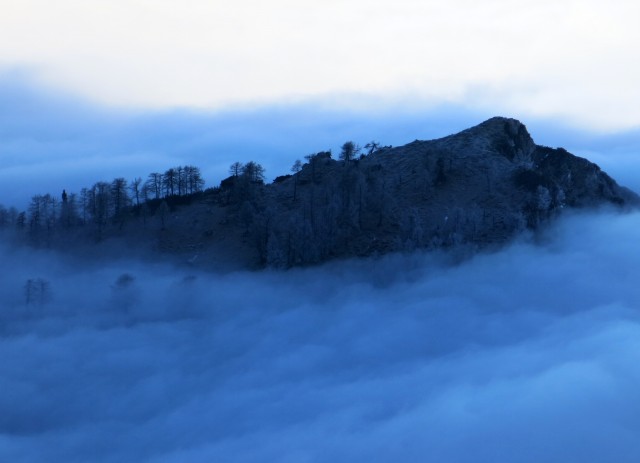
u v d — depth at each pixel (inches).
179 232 7317.9
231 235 7101.4
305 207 6978.4
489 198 6756.9
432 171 7003.0
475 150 7249.0
